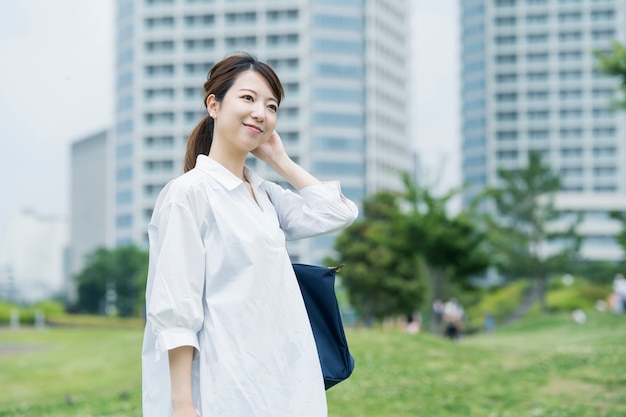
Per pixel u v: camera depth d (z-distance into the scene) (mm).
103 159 119875
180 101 100000
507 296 63875
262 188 3385
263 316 2996
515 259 61000
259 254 3035
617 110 16594
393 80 106250
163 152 100062
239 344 2951
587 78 120500
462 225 31969
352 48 98438
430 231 31891
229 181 3111
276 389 2975
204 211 3039
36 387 17406
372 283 43625
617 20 120000
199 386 2951
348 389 11391
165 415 3002
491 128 121750
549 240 62438
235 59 3289
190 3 99938
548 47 121188
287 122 97188
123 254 88688
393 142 105812
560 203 103312
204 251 3004
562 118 121000
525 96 121688
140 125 100625
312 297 3232
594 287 62938
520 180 62094
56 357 22578
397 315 46219
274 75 3289
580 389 11445
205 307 3014
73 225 127625
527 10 121562
